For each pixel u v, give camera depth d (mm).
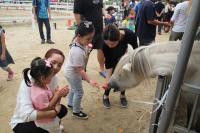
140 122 3494
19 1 17438
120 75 2305
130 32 3506
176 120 1957
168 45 2068
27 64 5770
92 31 2965
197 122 1930
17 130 2354
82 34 2914
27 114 2240
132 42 3514
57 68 2549
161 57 1995
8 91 4336
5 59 4559
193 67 1886
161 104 1700
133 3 13281
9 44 7789
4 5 15352
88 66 5836
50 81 2512
